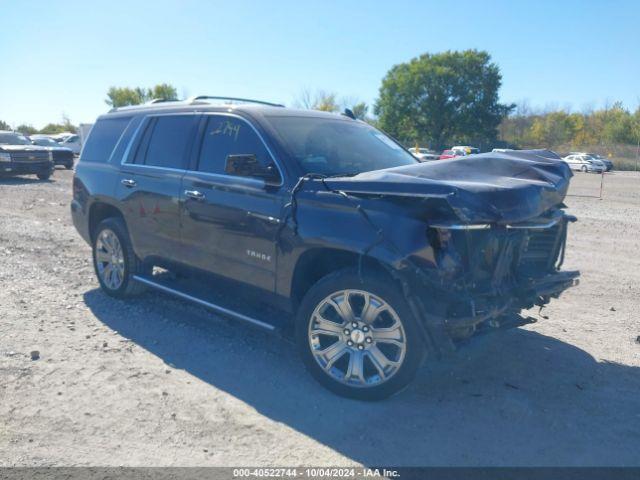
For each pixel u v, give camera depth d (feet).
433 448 11.39
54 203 48.26
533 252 14.88
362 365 13.07
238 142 16.06
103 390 13.50
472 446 11.49
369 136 17.89
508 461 11.00
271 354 15.87
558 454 11.27
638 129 228.84
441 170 13.35
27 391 13.34
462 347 12.80
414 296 12.19
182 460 10.84
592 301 21.83
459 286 12.21
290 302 14.48
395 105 243.19
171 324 17.99
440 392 13.75
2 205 45.96
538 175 14.11
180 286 18.40
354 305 13.34
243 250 15.24
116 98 251.39
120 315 18.75
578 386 14.21
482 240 12.51
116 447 11.19
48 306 19.57
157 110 19.26
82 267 25.29
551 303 21.44
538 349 16.65
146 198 18.24
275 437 11.69
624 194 75.46
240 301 18.66
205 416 12.45
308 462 10.85
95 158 21.18
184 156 17.46
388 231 12.23
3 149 66.95
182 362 15.21
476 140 247.70
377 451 11.25
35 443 11.25
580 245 33.50
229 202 15.47
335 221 13.09
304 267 14.24
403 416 12.58
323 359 13.51
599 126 269.85
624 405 13.34
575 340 17.52
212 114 17.10
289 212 13.97
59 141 144.15
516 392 13.85
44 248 29.25
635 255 30.66
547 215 14.03
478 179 13.09
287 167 14.56
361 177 13.12
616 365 15.66
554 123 267.18
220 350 16.05
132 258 19.62
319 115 17.56
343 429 12.03
